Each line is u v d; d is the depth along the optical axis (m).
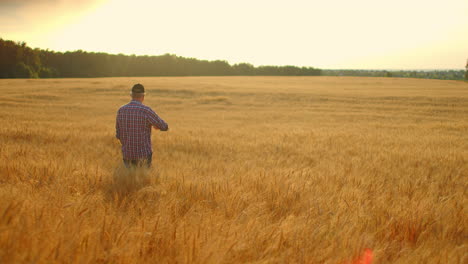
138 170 4.29
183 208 3.04
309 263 2.01
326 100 37.12
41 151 6.47
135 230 2.20
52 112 24.58
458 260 2.03
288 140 11.50
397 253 2.22
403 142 11.83
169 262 1.88
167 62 111.75
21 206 2.19
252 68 128.00
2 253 1.56
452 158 7.80
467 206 3.37
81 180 3.88
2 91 37.16
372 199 3.70
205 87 46.62
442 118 25.58
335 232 2.47
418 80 82.25
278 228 2.43
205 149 8.95
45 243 1.74
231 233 2.25
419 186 4.59
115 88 42.81
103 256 1.80
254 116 26.44
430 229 2.70
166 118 24.36
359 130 17.55
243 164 6.61
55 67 93.31
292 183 4.11
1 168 4.12
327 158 8.02
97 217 2.41
